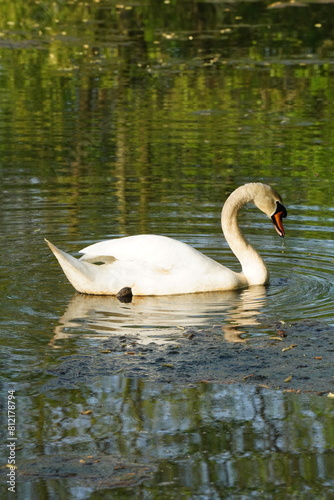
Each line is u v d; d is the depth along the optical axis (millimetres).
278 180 18312
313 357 9570
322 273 12852
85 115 24656
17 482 7215
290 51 33531
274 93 27422
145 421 8141
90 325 10727
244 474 7262
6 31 37312
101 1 43188
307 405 8422
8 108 25469
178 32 37156
